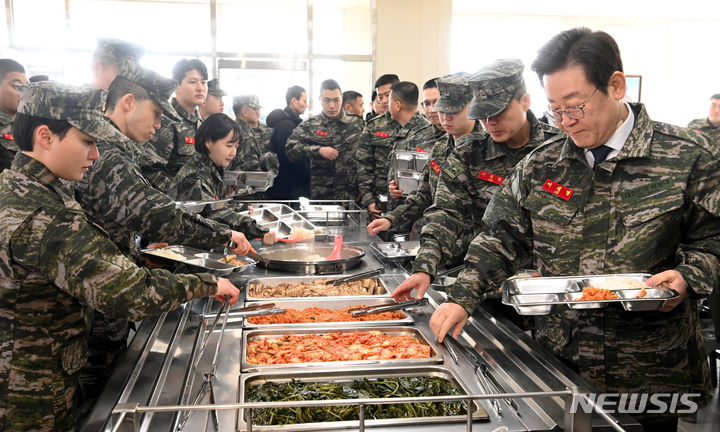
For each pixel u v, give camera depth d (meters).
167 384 1.17
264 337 1.50
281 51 6.82
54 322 1.21
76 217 1.15
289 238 2.60
